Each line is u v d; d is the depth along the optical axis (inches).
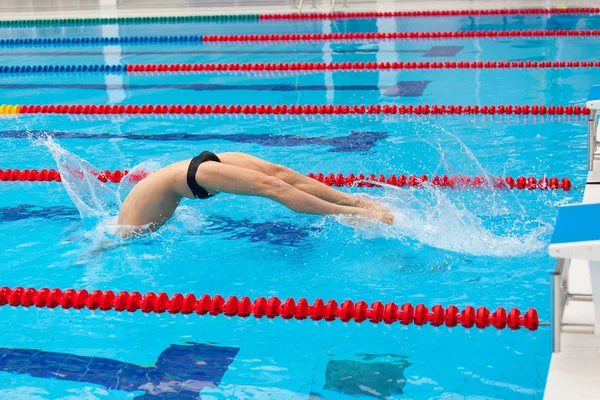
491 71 293.4
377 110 241.3
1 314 119.3
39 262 137.1
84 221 156.5
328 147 203.2
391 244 140.7
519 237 140.9
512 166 179.3
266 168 145.7
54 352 107.1
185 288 125.3
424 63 312.0
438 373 98.9
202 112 250.1
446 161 185.8
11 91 289.4
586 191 153.1
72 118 247.1
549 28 382.3
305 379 98.7
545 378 96.7
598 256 84.4
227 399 94.3
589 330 93.7
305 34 398.3
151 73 320.8
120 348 108.1
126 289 125.5
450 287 122.6
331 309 115.1
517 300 117.2
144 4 562.9
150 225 146.4
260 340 109.6
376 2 506.9
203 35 410.9
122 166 190.9
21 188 180.7
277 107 246.8
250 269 132.0
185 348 107.7
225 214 157.9
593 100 155.6
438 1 497.4
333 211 142.7
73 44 401.7
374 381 97.3
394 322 113.1
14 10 557.9
